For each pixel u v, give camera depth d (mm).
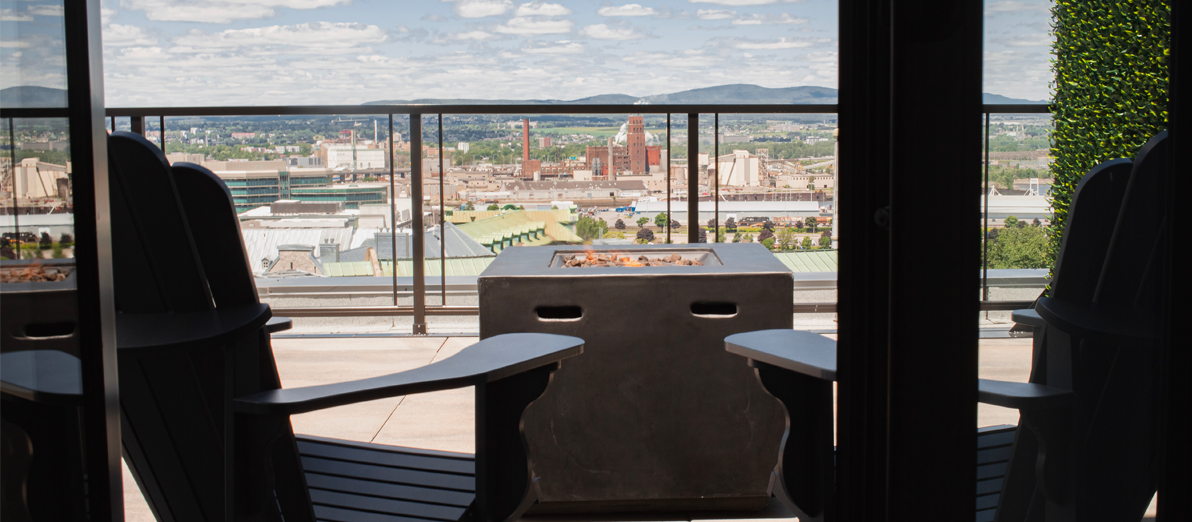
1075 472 824
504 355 1097
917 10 795
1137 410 792
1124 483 799
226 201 1198
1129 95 759
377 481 1222
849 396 906
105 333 732
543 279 1758
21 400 687
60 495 709
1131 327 791
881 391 876
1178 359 748
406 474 1244
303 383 2641
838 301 909
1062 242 809
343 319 3541
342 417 2328
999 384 837
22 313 687
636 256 2141
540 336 1202
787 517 1789
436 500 1150
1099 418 805
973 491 849
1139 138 758
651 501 1808
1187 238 732
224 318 1145
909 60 809
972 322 835
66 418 709
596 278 1753
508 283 1759
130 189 1144
